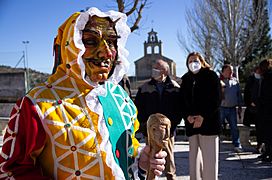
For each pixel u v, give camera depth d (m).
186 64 3.92
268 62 5.51
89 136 1.35
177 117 4.26
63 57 1.47
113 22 1.54
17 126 1.29
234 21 17.20
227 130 8.30
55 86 1.41
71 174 1.30
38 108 1.29
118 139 1.49
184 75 4.00
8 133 1.30
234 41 17.42
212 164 3.66
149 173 1.52
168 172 4.10
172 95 4.27
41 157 1.32
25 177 1.23
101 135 1.38
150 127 1.51
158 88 4.32
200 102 3.67
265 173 5.03
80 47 1.37
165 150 1.55
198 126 3.67
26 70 18.33
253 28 17.95
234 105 6.61
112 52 1.53
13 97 17.64
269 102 5.45
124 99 1.68
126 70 1.72
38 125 1.27
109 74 1.68
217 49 19.08
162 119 1.51
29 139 1.26
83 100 1.41
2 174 1.25
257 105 5.71
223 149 6.82
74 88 1.43
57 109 1.33
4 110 14.09
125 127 1.56
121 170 1.40
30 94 1.35
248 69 20.88
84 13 1.44
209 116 3.64
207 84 3.68
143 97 4.37
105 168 1.35
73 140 1.31
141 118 4.36
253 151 6.61
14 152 1.26
